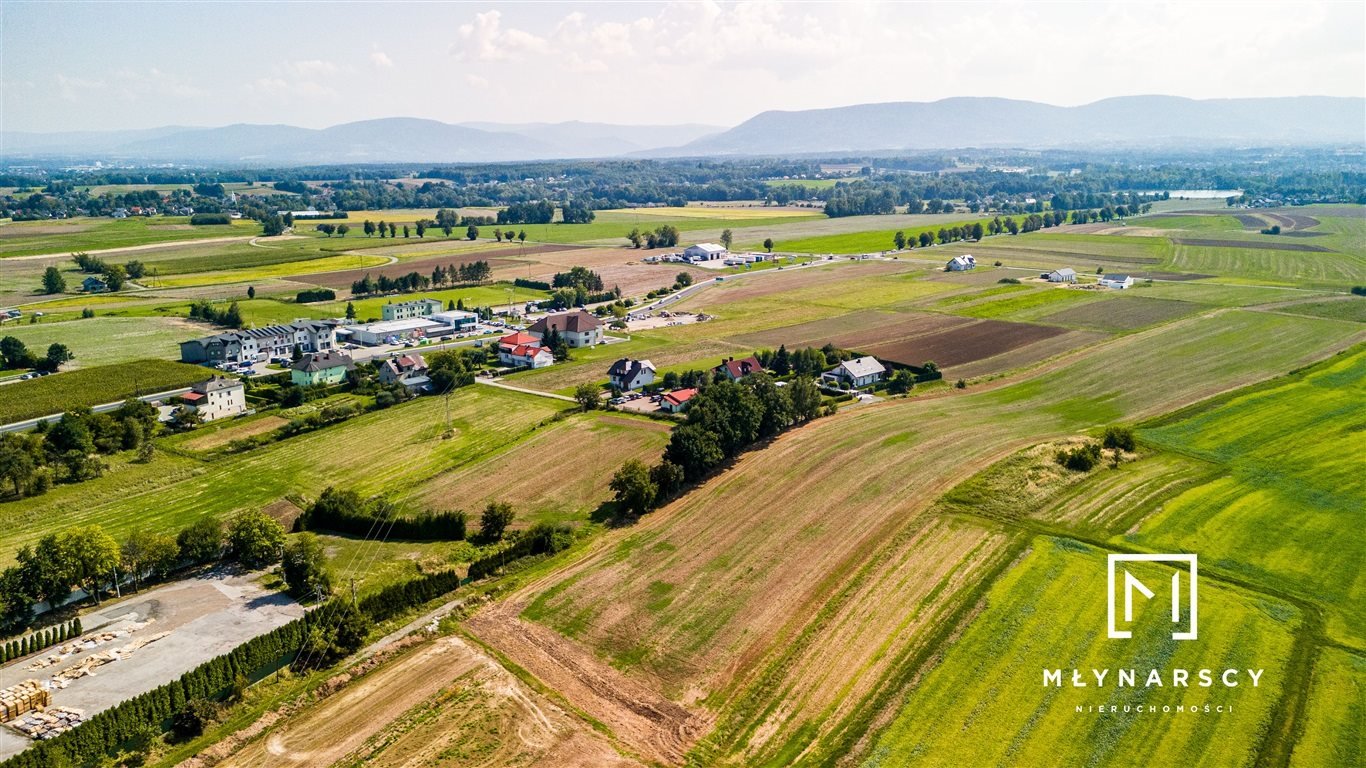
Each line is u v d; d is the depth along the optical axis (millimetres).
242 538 87438
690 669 69125
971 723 60750
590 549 89250
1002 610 73812
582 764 59375
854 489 99438
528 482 106312
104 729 62094
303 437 124188
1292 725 60062
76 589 83188
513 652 72438
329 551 90875
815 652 70062
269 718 64875
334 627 74562
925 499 95875
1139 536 87250
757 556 85750
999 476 100562
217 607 81000
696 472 103938
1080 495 97500
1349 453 109000
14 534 94062
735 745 60781
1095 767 56281
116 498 103938
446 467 111875
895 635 71438
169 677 70188
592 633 74375
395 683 68750
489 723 63594
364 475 109938
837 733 60781
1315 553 83750
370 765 59562
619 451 115125
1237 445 112812
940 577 79812
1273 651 68000
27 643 74188
